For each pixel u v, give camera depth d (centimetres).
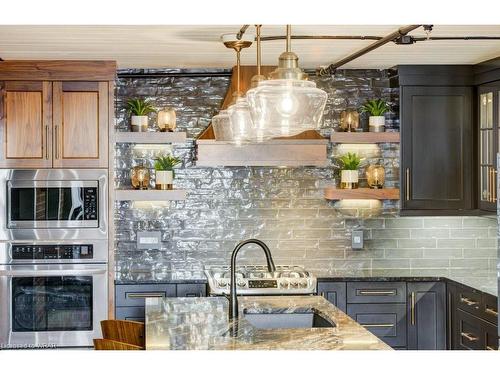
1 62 587
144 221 663
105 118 597
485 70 609
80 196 596
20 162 591
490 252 675
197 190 666
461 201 642
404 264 675
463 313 584
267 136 405
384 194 642
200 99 664
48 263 592
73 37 479
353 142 643
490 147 609
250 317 460
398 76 636
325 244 671
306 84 287
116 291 611
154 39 488
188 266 666
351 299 621
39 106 593
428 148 639
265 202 669
